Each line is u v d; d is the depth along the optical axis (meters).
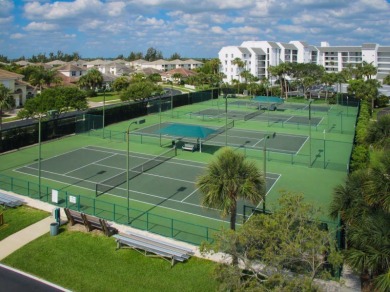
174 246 24.28
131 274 22.19
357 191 21.27
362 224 19.00
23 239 26.22
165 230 27.81
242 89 125.56
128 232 27.02
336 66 198.12
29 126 53.75
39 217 29.56
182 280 21.56
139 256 24.00
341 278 20.95
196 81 149.00
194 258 23.72
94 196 34.62
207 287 20.86
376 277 18.08
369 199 19.70
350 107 93.88
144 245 24.05
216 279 18.20
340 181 39.53
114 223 28.78
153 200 33.91
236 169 21.94
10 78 91.69
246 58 161.62
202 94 105.38
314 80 111.69
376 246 18.00
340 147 53.97
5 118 78.56
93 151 50.75
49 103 65.88
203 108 91.88
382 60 183.25
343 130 66.00
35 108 65.81
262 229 17.44
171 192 35.88
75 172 41.72
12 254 24.31
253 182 22.14
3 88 61.84
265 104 95.94
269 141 57.34
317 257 17.09
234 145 54.41
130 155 48.88
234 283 16.69
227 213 21.95
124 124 69.81
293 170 43.25
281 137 60.31
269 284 16.19
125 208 31.86
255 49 164.50
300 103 105.12
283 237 16.66
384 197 19.25
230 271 16.94
